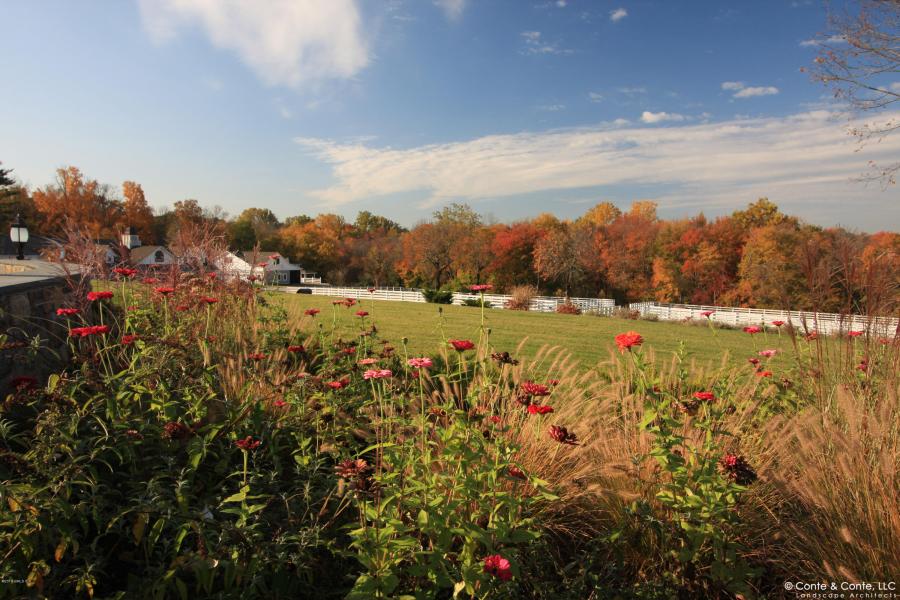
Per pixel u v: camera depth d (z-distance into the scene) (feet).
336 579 8.41
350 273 228.43
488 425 9.50
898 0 30.09
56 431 7.87
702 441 10.34
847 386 11.78
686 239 150.51
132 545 8.02
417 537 8.87
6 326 13.69
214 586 7.58
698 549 8.80
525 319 59.36
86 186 176.55
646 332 50.37
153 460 9.20
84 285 16.97
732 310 89.04
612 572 8.79
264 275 24.94
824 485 9.68
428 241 182.19
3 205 135.54
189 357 11.88
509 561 7.53
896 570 8.02
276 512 9.14
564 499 10.06
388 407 11.24
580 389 14.19
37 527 6.95
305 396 11.98
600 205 237.45
